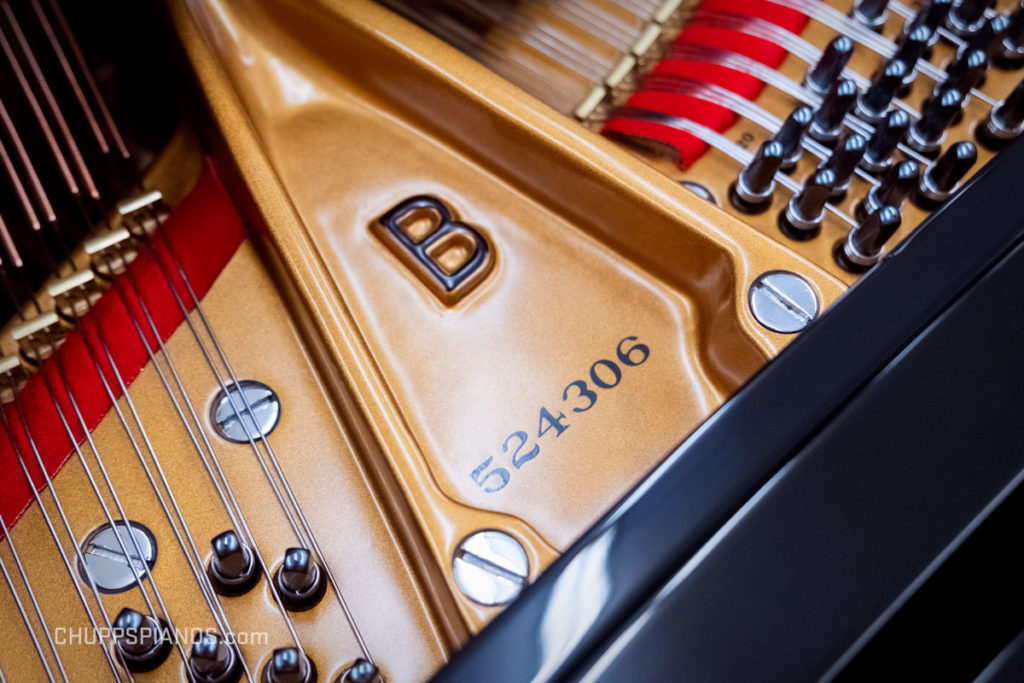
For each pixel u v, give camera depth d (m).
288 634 0.41
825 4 0.51
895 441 0.36
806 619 0.34
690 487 0.35
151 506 0.43
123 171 0.50
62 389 0.45
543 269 0.47
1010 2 0.52
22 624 0.42
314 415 0.44
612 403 0.45
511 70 0.50
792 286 0.44
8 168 0.46
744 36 0.50
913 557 0.35
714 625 0.34
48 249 0.47
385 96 0.49
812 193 0.45
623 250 0.47
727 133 0.49
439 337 0.46
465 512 0.41
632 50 0.50
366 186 0.48
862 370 0.37
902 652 0.36
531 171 0.47
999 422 0.36
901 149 0.48
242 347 0.45
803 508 0.35
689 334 0.46
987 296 0.38
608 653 0.34
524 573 0.41
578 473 0.44
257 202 0.45
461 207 0.48
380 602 0.42
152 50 0.49
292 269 0.45
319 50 0.49
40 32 0.49
